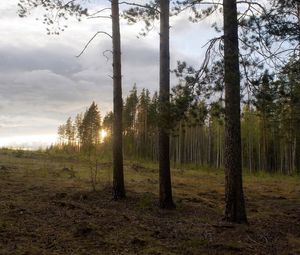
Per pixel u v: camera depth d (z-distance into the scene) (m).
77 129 91.56
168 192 13.85
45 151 43.78
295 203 17.97
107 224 10.95
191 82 11.38
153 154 68.88
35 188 15.99
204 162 67.31
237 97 11.54
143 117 75.44
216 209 14.59
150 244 9.56
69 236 9.66
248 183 29.09
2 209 11.75
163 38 13.75
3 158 30.47
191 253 9.24
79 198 14.28
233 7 11.61
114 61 14.86
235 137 11.84
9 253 8.16
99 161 32.91
